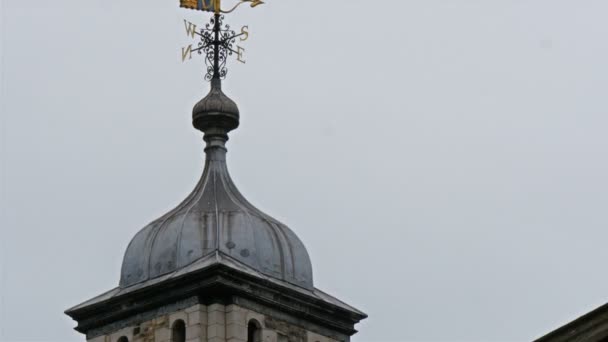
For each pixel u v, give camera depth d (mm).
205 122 62125
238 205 60125
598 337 40969
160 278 58188
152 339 57812
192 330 56750
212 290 56875
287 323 58750
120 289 59375
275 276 58844
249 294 57500
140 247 59438
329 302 59938
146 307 58188
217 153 61844
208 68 63406
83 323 59812
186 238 58781
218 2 64312
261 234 59281
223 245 58406
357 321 61125
